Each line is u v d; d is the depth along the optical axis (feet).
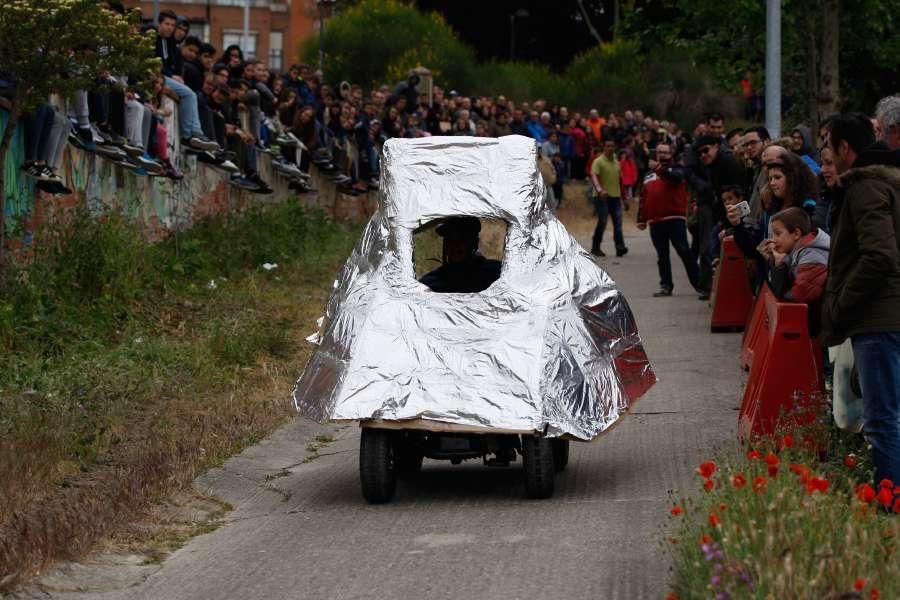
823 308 33.76
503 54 259.19
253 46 239.71
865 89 123.65
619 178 111.45
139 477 39.50
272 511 38.55
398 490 40.65
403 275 40.86
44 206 61.98
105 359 53.26
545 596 28.76
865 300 32.55
